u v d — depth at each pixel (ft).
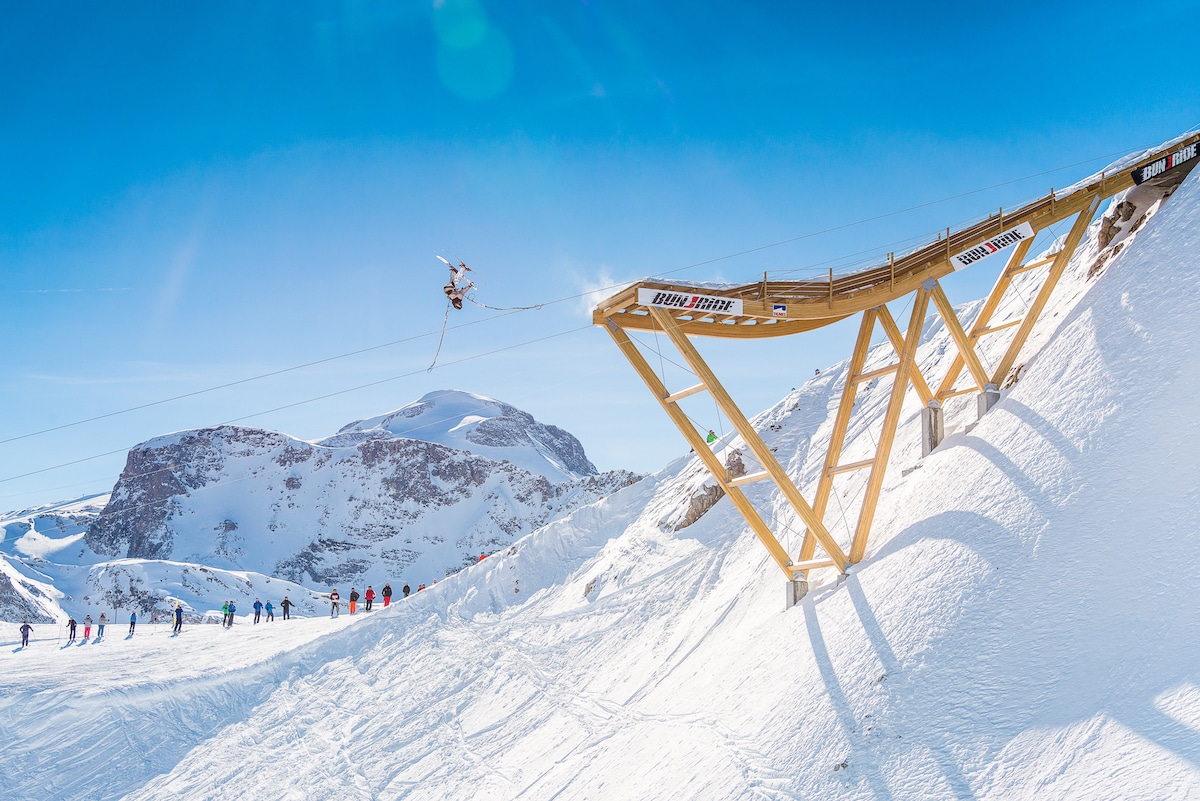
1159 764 31.30
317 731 103.65
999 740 38.47
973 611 46.75
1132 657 36.88
